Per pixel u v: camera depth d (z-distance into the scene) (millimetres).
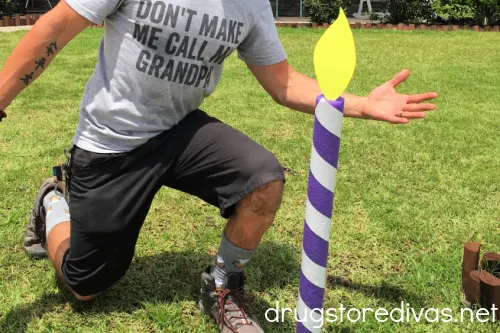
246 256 2340
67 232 2551
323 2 15766
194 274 2896
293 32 14008
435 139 5090
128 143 2223
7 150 4609
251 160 2143
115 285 2766
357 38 12625
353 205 3734
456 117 5801
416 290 2785
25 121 5438
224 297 2395
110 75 2178
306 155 4668
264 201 2156
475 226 3441
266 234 3312
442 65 8953
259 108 6094
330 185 1738
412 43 11711
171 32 2059
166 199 3734
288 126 5465
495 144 4973
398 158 4590
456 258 3049
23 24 14938
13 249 3088
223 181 2207
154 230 3344
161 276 2867
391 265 3020
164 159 2254
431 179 4188
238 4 2146
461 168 4398
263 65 2408
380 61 9359
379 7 18188
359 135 5184
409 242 3266
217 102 6309
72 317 2545
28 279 2816
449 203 3764
